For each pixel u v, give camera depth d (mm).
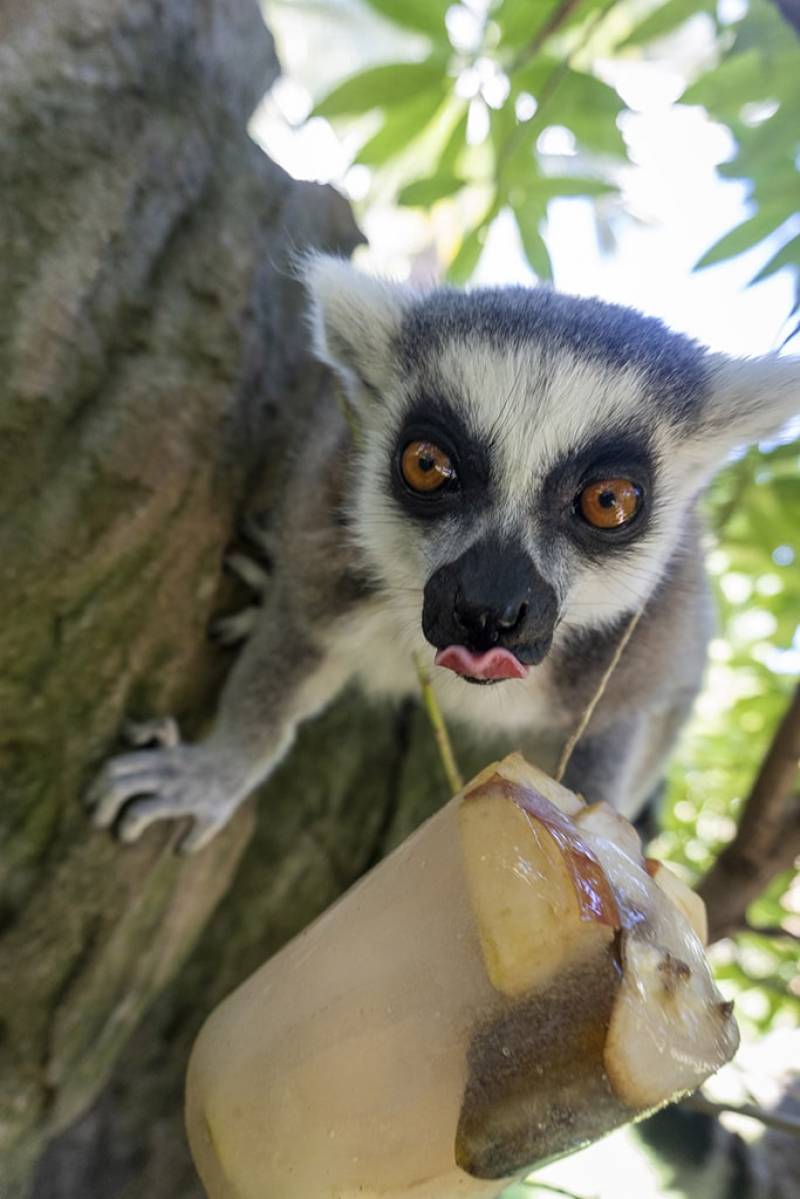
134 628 167
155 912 184
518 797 82
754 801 219
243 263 191
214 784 180
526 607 142
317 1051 91
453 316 168
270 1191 93
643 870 88
